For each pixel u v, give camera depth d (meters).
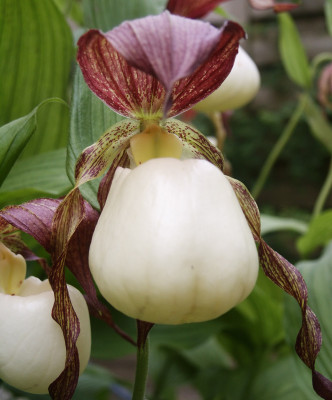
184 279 0.22
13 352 0.26
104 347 0.42
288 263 0.26
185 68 0.20
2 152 0.28
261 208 1.56
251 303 0.46
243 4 1.28
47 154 0.36
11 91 0.36
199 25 0.21
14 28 0.35
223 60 0.24
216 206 0.22
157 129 0.26
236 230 0.22
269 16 1.42
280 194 1.58
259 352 0.53
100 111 0.29
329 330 0.33
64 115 0.39
